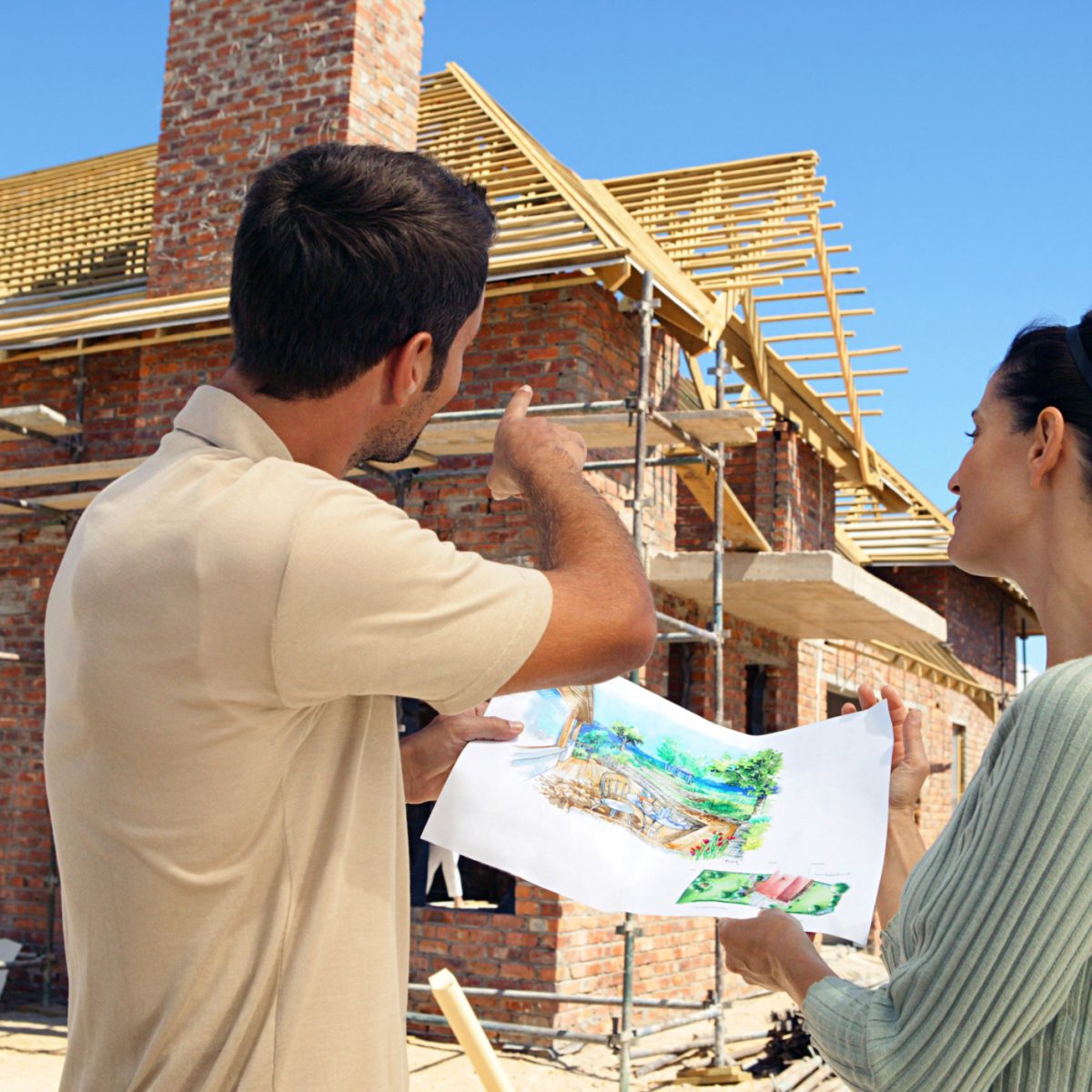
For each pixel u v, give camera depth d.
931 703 15.69
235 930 1.24
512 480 1.58
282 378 1.33
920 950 1.18
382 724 1.36
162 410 8.75
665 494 8.99
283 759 1.25
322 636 1.20
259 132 9.00
